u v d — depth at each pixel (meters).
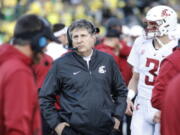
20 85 13.12
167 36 21.25
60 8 55.34
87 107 18.28
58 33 26.22
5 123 13.20
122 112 19.17
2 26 51.88
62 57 19.02
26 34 13.70
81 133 18.44
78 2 58.16
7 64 13.41
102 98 18.48
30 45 13.73
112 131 19.11
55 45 25.94
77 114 18.33
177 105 13.53
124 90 19.47
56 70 18.91
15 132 12.95
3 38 50.78
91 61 18.75
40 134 13.98
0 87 13.26
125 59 29.98
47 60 23.25
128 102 21.88
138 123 21.55
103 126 18.42
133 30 33.75
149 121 21.28
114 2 58.78
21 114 12.98
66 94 18.78
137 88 22.45
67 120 18.61
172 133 13.55
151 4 59.41
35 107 13.60
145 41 21.75
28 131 13.18
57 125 18.75
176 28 21.00
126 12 58.78
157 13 21.02
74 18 55.78
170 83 13.91
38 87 22.98
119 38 28.92
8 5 53.28
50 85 18.97
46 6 54.50
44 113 18.95
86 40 18.56
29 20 13.77
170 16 21.00
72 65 18.73
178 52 17.80
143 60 21.61
